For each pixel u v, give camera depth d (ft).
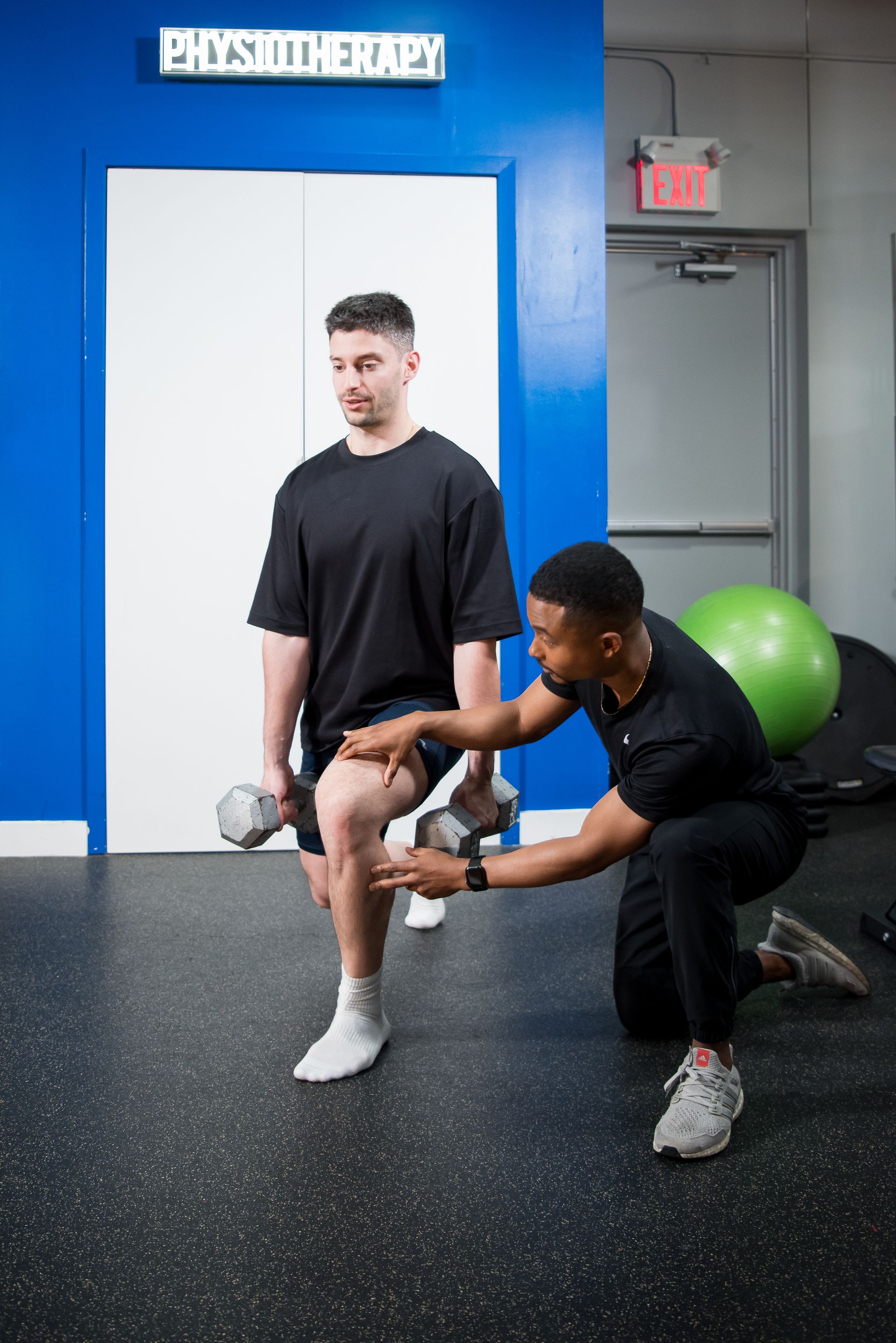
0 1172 4.95
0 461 11.03
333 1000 7.13
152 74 10.99
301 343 11.21
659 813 5.26
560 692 5.79
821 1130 5.34
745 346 16.19
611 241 15.70
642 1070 6.02
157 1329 3.83
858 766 13.84
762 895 5.77
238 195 11.11
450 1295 4.03
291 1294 4.03
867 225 15.88
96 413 11.05
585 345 11.43
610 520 16.01
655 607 16.20
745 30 15.51
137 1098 5.71
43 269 11.02
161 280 11.09
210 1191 4.78
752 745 5.61
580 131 11.34
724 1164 5.02
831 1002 7.04
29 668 11.16
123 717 11.21
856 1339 3.77
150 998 7.17
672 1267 4.20
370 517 6.12
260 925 8.80
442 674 6.51
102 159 10.98
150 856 11.23
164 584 11.19
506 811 6.59
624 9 15.31
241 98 11.06
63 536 11.13
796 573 16.28
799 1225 4.49
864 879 10.17
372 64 10.94
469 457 6.26
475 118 11.25
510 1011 6.91
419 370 11.28
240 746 11.30
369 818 5.65
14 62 10.90
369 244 11.22
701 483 16.17
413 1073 6.00
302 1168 4.98
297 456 11.25
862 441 16.06
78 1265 4.23
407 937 8.48
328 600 6.31
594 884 10.12
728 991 5.24
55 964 7.86
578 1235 4.42
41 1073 6.03
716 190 15.26
